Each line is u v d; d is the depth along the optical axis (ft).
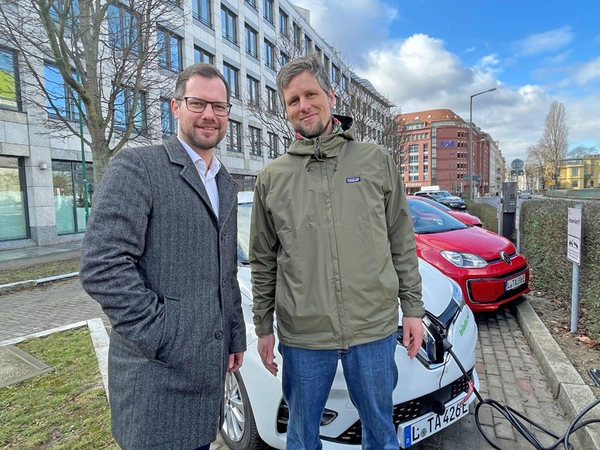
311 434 5.65
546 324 13.24
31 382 10.53
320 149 5.39
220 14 68.64
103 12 24.86
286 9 89.20
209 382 4.62
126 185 4.28
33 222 42.63
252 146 78.43
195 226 4.64
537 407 8.98
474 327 8.70
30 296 21.72
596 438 7.10
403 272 5.87
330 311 5.28
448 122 299.99
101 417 8.72
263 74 81.66
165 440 4.35
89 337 13.94
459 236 15.33
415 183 308.60
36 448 7.71
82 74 25.21
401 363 6.70
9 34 24.38
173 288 4.46
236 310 5.59
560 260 14.97
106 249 4.07
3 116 39.09
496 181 402.31
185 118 4.95
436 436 8.05
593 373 9.36
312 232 5.34
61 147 44.57
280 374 6.63
